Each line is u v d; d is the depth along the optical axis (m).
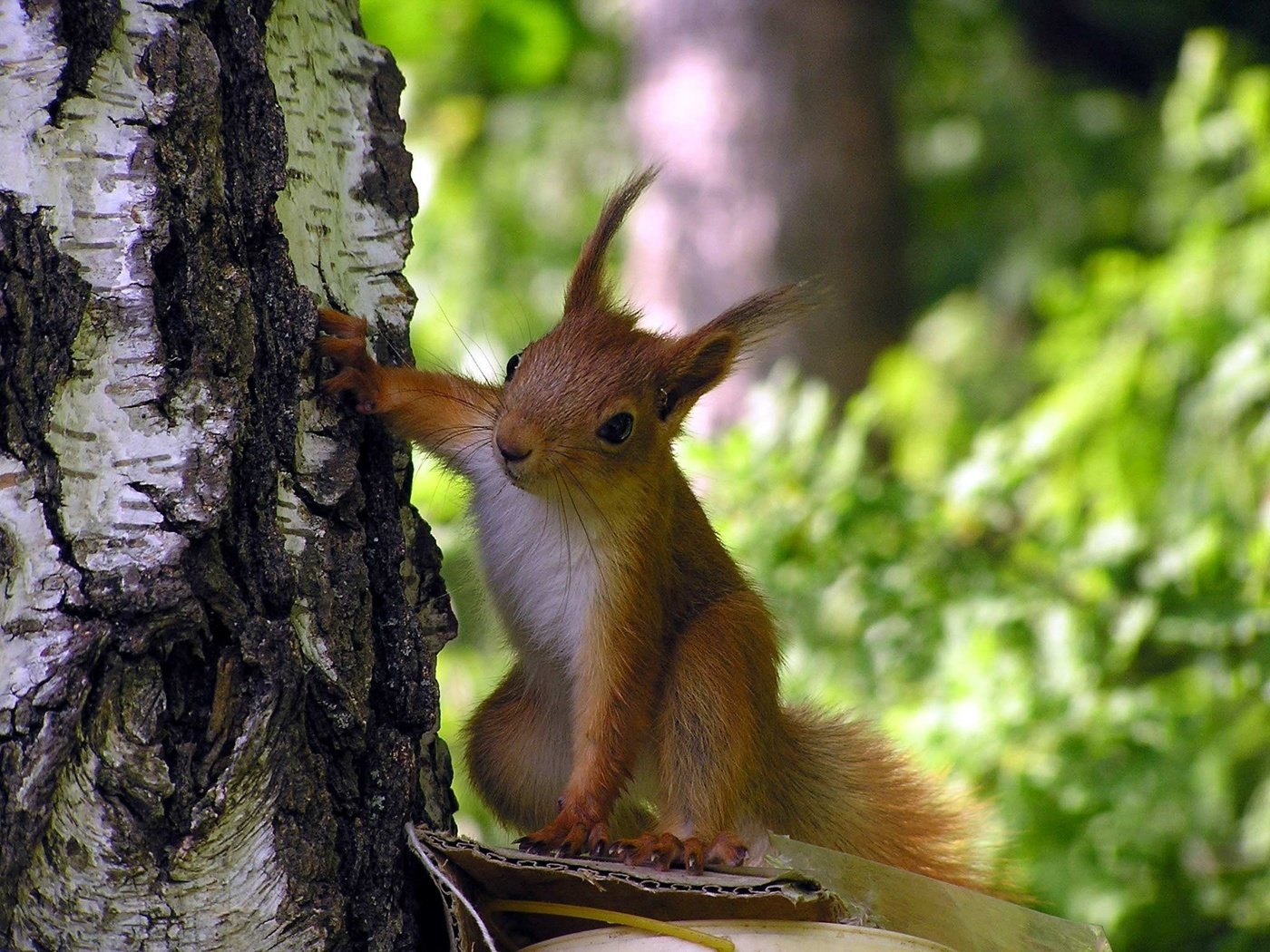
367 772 6.38
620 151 27.14
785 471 13.52
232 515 6.06
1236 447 13.98
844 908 6.22
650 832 8.03
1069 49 30.50
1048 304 16.70
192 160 6.20
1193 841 13.04
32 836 5.41
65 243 5.85
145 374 5.88
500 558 9.08
